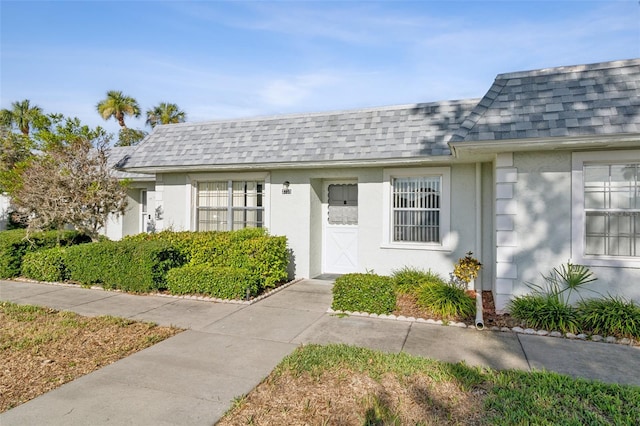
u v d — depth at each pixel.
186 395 3.72
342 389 3.81
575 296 6.06
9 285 8.93
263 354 4.80
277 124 9.94
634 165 6.07
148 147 10.77
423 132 8.22
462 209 8.16
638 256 6.04
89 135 9.94
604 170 6.18
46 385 3.94
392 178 8.78
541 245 6.25
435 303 6.50
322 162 8.52
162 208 10.84
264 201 9.95
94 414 3.37
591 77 6.40
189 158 9.90
